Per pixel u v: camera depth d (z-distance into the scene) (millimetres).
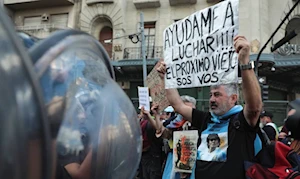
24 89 720
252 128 2328
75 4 16922
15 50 723
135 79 16547
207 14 2920
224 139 2410
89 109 1021
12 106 690
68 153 911
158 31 15844
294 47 14219
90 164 972
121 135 1120
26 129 714
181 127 3506
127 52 15867
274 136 4191
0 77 685
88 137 978
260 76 15086
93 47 1223
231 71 2613
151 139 4309
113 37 16000
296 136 2154
